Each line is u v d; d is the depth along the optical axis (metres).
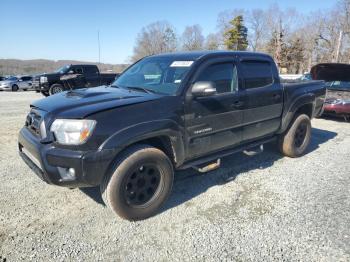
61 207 3.48
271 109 4.61
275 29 57.72
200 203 3.64
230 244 2.85
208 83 3.31
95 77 17.73
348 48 44.25
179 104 3.35
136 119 3.01
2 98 16.38
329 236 2.99
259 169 4.79
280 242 2.88
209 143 3.77
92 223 3.17
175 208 3.52
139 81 4.03
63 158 2.77
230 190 4.00
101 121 2.82
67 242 2.84
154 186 3.33
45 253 2.68
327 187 4.13
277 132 4.97
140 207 3.21
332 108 8.41
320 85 5.88
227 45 62.97
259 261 2.62
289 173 4.63
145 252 2.72
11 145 5.87
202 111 3.57
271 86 4.64
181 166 3.60
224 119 3.86
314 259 2.65
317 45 53.91
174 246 2.81
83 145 2.75
